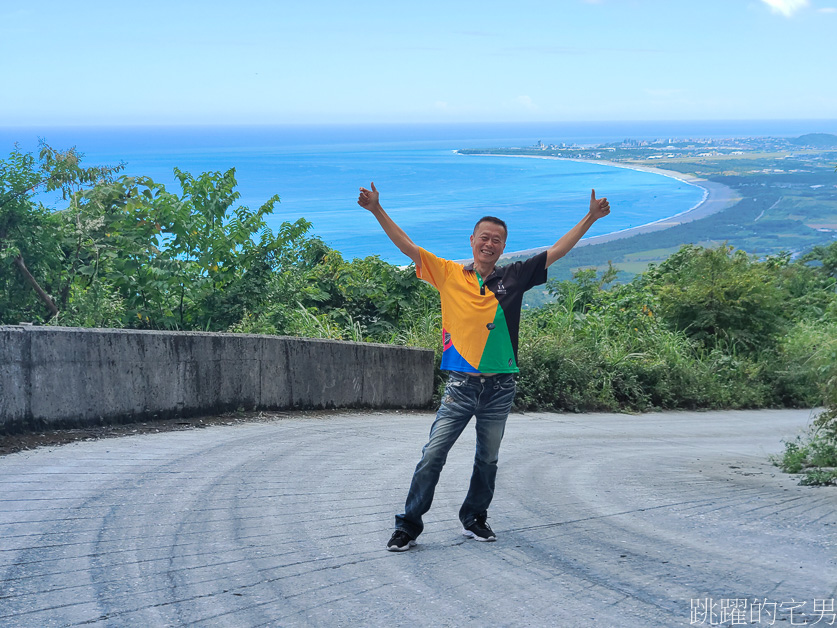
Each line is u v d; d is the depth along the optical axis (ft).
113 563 11.21
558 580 11.35
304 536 13.20
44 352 19.76
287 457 19.86
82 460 17.54
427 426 28.04
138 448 19.24
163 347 22.88
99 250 36.11
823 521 15.71
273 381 26.89
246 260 37.78
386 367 32.22
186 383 23.70
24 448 18.20
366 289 46.03
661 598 10.54
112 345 21.42
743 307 56.18
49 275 38.96
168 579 10.69
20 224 37.86
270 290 37.76
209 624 9.23
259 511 14.55
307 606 9.98
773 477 22.59
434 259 13.32
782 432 38.42
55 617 9.22
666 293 58.49
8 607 9.45
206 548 12.16
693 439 33.81
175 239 36.42
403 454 21.62
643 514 16.20
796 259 85.35
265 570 11.30
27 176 38.83
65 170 40.86
